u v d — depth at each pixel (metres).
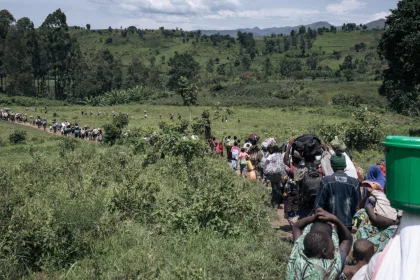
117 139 28.02
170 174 13.28
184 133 19.45
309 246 3.23
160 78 115.81
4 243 6.21
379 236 4.63
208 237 7.26
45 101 90.31
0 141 34.91
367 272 2.91
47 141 36.28
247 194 9.82
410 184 2.45
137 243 7.03
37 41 103.06
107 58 145.00
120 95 88.56
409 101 33.25
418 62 29.48
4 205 7.46
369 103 73.69
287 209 7.86
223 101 78.19
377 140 22.36
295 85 94.25
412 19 29.33
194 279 5.47
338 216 5.40
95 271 5.86
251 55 175.50
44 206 8.23
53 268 6.14
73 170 13.44
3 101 86.31
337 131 23.09
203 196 8.24
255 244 7.00
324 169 6.86
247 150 16.06
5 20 112.69
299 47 197.25
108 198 9.05
